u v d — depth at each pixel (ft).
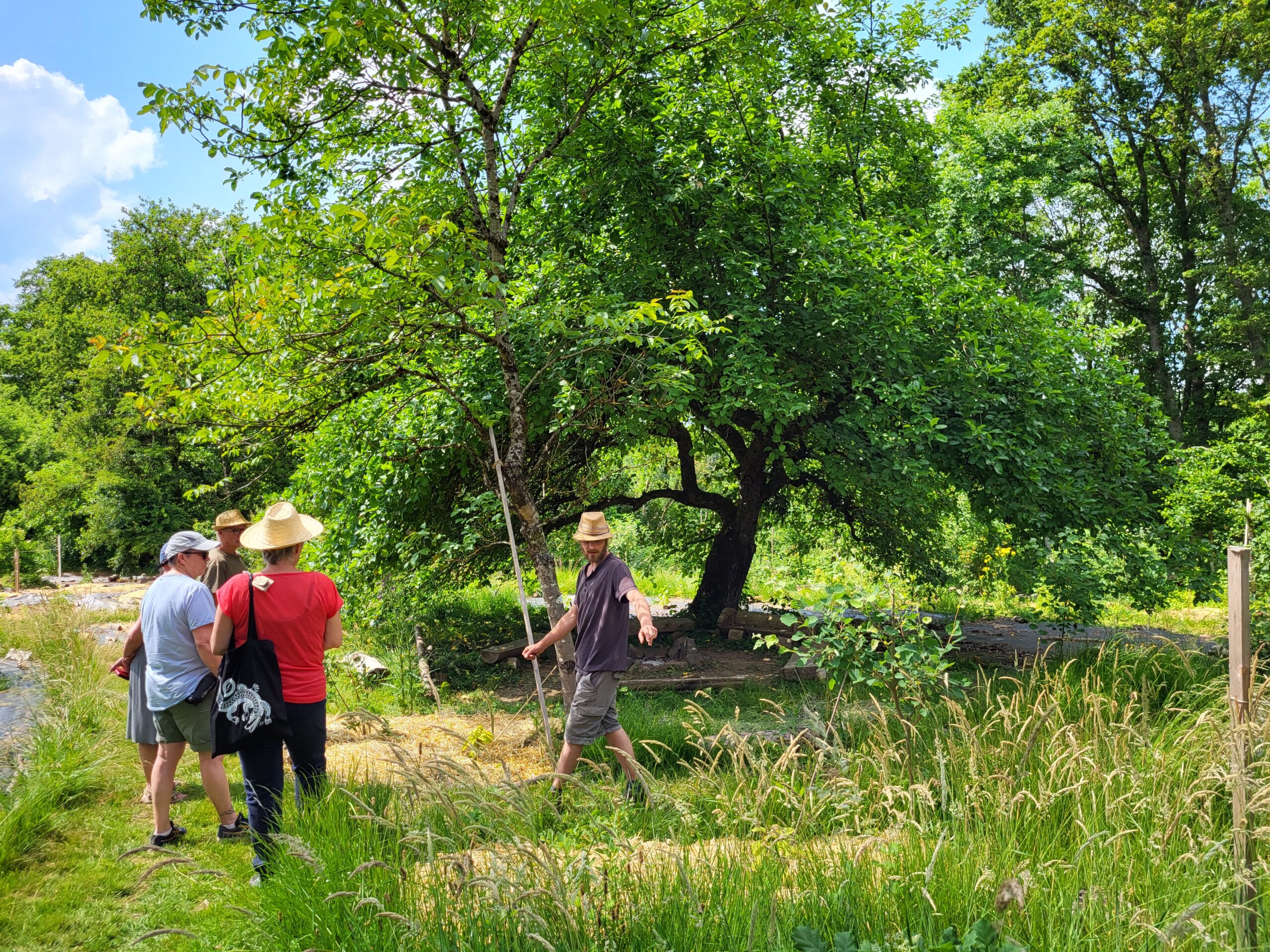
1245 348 82.28
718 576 42.14
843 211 33.78
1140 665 23.15
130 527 96.89
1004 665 33.19
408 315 19.54
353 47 20.43
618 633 17.54
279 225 19.17
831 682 18.54
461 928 9.68
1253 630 27.20
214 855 15.15
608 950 9.45
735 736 14.21
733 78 31.40
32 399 154.30
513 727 24.71
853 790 13.26
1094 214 95.91
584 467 35.06
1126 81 82.94
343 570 29.66
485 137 22.36
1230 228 78.28
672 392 25.98
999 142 76.84
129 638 17.19
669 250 31.50
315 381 20.59
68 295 137.39
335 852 11.79
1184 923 9.00
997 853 11.54
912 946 9.36
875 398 32.60
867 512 42.29
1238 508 31.73
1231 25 73.82
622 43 23.12
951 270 34.40
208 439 21.06
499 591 52.90
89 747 20.06
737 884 10.75
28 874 14.16
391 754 20.30
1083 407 33.53
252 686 13.48
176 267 104.06
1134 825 12.21
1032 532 33.60
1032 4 83.61
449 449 27.99
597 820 13.39
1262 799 9.94
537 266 30.45
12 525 104.94
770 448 37.22
